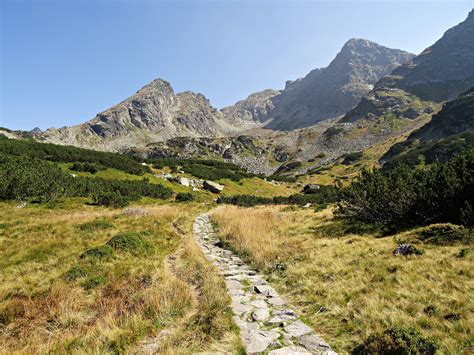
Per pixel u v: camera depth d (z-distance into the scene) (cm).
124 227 1827
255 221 2114
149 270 1026
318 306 765
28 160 4588
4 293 844
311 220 2217
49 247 1318
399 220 1675
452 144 8819
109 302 784
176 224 2167
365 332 593
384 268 958
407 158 9606
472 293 706
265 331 641
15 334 658
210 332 611
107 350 565
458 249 1032
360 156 16500
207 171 9600
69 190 3622
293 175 17500
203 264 1123
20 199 3067
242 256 1357
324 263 1098
